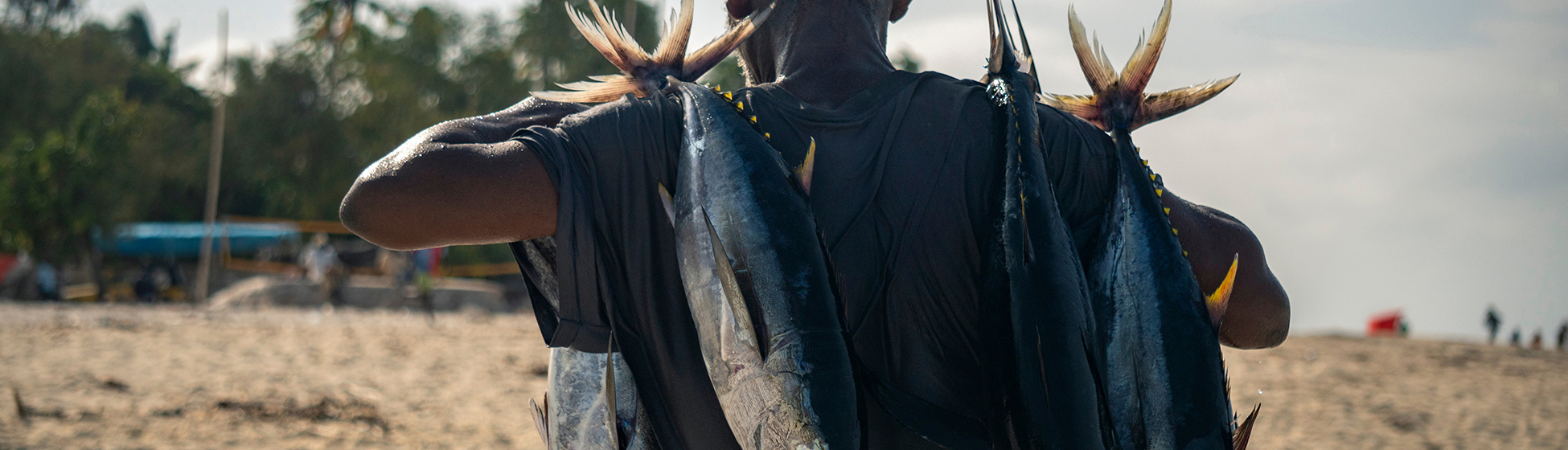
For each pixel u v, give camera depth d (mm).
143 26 89938
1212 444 1495
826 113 1553
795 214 1452
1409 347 16609
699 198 1469
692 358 1499
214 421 7855
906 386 1486
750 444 1419
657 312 1499
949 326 1498
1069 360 1419
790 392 1394
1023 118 1549
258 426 7781
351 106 53844
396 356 12938
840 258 1488
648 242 1500
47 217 37500
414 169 1388
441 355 13062
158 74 63688
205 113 64312
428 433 7883
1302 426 9203
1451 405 10562
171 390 9312
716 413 1496
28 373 10055
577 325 1458
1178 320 1552
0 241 38000
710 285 1436
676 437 1499
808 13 1684
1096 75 1735
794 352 1400
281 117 53406
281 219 54750
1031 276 1451
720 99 1536
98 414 7906
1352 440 8586
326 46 54438
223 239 41844
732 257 1439
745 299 1421
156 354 12367
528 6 50094
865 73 1629
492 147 1438
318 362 11992
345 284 26625
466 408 9086
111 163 39750
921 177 1519
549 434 1695
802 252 1436
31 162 37781
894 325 1482
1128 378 1541
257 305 25562
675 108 1551
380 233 1392
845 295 1484
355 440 7484
